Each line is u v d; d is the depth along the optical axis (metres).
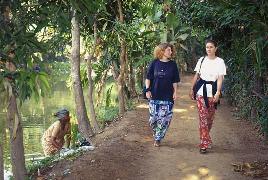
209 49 6.61
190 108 11.54
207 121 6.77
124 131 8.49
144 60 12.68
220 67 6.61
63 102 18.23
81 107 9.73
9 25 3.76
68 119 8.95
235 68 10.94
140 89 15.38
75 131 9.55
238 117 10.20
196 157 6.59
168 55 6.93
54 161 6.71
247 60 8.48
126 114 10.77
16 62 3.80
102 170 5.88
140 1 12.70
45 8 4.08
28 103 18.17
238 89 10.97
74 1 4.10
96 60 12.99
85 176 5.66
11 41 3.68
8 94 3.61
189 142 7.55
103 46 11.98
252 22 5.80
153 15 13.84
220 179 5.62
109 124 11.03
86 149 7.12
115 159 6.38
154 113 7.11
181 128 8.81
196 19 11.15
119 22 11.27
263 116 7.59
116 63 12.41
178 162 6.36
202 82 6.68
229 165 6.18
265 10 5.54
